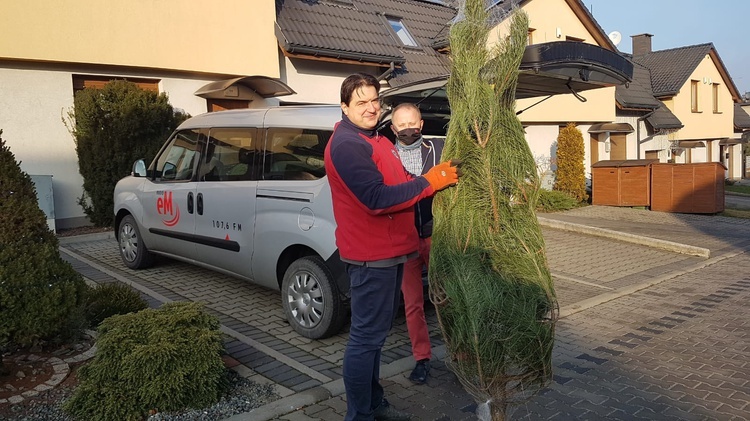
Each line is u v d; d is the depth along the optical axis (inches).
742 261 367.9
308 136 202.4
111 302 194.2
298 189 199.5
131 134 376.5
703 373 179.3
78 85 391.2
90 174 376.5
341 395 158.1
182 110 439.2
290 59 511.5
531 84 222.5
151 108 382.9
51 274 160.6
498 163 115.0
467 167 116.2
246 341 195.3
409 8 676.7
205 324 156.0
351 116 124.9
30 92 366.3
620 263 351.3
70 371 157.9
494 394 112.4
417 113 165.5
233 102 477.1
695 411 153.0
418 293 165.3
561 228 471.8
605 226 514.3
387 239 123.6
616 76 220.1
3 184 160.4
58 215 379.9
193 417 142.3
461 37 118.7
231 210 225.1
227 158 234.1
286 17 516.1
